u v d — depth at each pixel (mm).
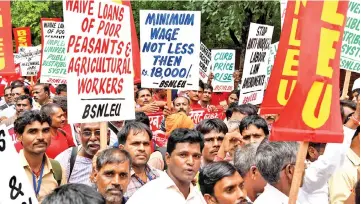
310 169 5066
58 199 2979
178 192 5047
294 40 5410
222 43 26312
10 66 6012
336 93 4520
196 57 8453
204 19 24578
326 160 4984
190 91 12633
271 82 5539
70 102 5535
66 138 7715
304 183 5102
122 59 5922
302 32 4445
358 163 5727
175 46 8438
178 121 8070
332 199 5723
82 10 5613
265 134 6652
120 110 5895
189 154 5047
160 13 8391
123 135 5887
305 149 4410
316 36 4441
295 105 4434
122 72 5922
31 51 16062
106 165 4918
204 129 6660
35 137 5668
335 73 4512
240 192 4469
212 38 25641
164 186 4988
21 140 5719
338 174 5703
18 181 4203
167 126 8148
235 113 8375
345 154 5281
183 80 8477
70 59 5539
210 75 14945
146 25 8406
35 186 5703
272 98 5535
